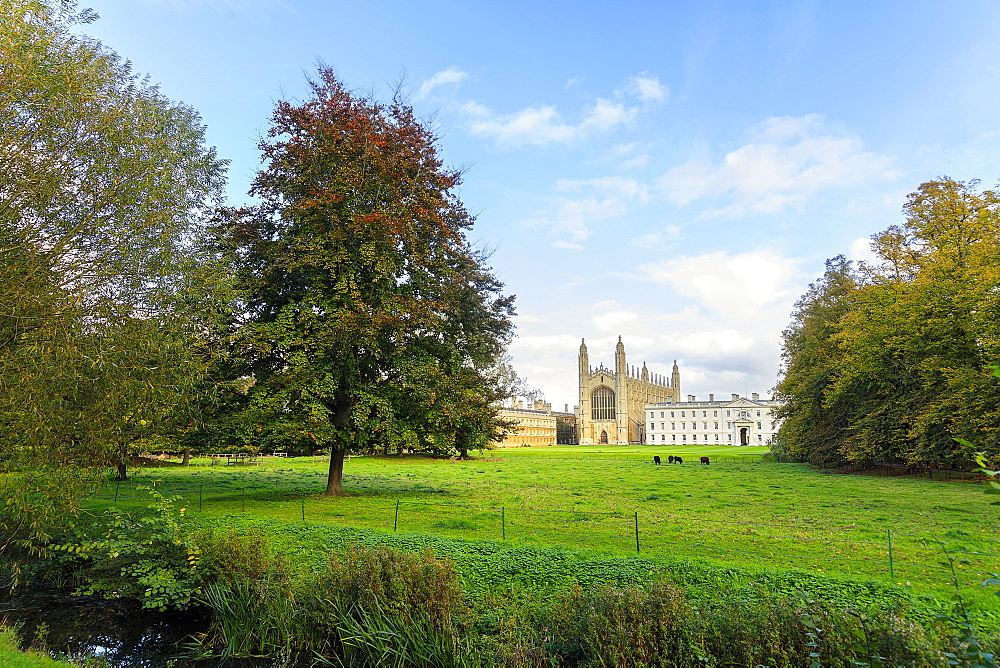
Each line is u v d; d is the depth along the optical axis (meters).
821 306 53.91
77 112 12.45
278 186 24.50
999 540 14.87
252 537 12.88
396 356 23.92
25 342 11.48
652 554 13.36
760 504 23.44
